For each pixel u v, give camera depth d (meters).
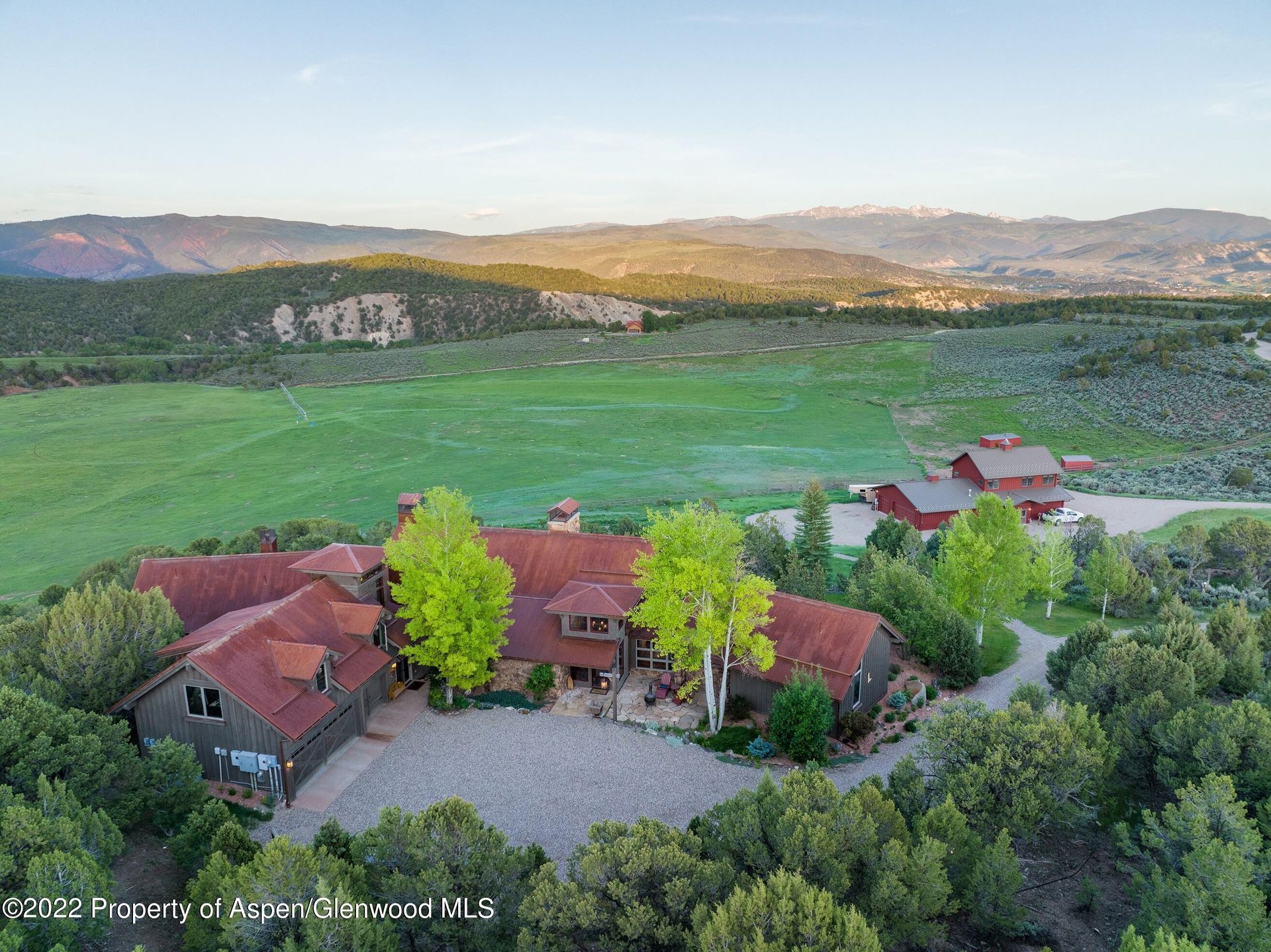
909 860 19.12
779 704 31.27
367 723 34.56
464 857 19.56
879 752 32.47
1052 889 23.11
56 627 30.25
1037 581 48.25
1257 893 17.84
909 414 122.06
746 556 50.03
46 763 22.48
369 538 56.16
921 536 61.25
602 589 37.69
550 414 124.88
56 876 17.47
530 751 32.25
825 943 15.98
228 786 29.41
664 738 33.44
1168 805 21.39
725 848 20.55
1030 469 76.69
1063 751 23.81
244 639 30.33
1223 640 35.91
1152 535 68.12
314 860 18.05
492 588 35.94
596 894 18.42
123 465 102.25
